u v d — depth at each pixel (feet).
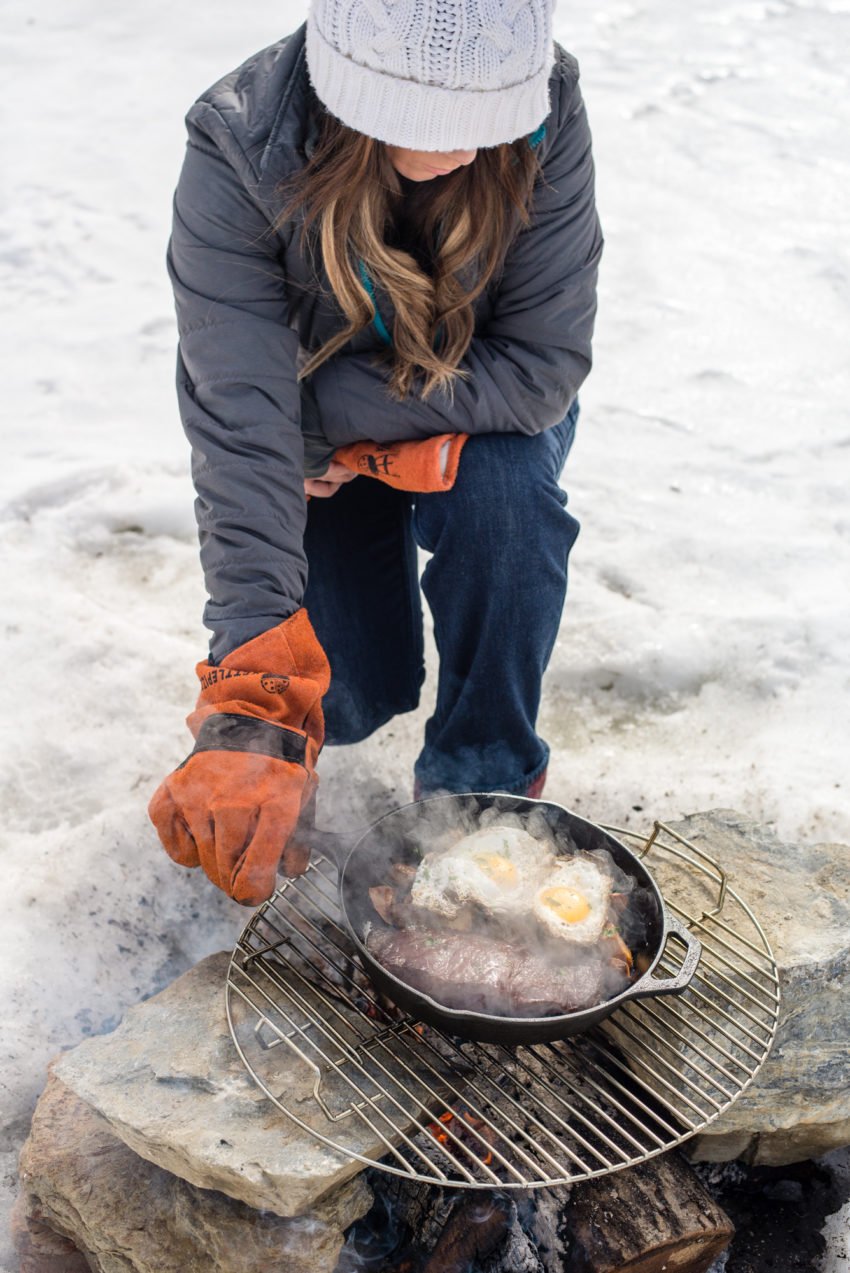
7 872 6.78
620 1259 5.17
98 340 12.27
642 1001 5.80
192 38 19.01
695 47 19.30
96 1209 5.32
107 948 6.56
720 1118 5.64
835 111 17.21
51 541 9.59
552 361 6.19
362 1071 5.30
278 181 5.28
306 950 6.31
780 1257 5.76
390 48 4.61
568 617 8.99
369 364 6.08
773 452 10.82
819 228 14.35
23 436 10.79
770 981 5.84
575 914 5.38
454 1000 5.09
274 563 5.46
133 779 7.55
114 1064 5.43
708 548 9.67
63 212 14.37
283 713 5.25
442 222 5.49
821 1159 6.18
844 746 7.95
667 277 13.38
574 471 10.55
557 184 5.81
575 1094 5.69
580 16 20.31
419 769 6.84
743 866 6.59
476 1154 5.51
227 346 5.53
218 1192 5.24
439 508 6.17
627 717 8.37
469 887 5.43
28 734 7.80
